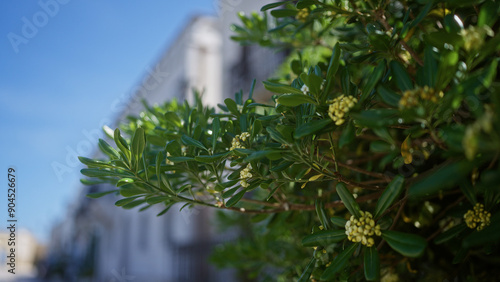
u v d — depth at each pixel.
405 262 0.57
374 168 0.61
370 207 0.54
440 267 0.56
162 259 3.60
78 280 5.93
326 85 0.35
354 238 0.36
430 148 0.47
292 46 0.76
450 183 0.25
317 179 0.42
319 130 0.35
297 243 0.77
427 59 0.32
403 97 0.29
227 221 1.33
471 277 0.50
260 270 0.93
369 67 0.53
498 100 0.23
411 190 0.25
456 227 0.39
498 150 0.24
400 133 0.54
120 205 0.44
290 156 0.37
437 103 0.29
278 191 0.54
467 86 0.27
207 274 2.65
